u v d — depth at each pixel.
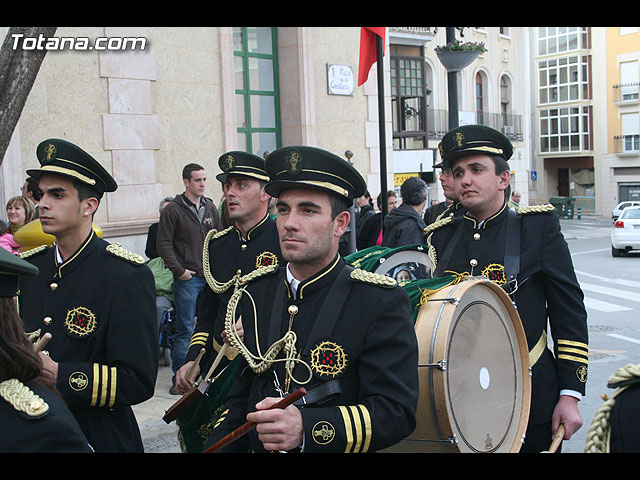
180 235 7.03
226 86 10.87
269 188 2.57
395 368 2.44
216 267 4.20
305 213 2.51
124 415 3.14
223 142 10.90
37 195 5.52
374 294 2.51
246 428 2.35
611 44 42.19
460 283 3.06
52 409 1.78
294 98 12.32
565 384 3.48
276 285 2.71
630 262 18.66
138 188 9.86
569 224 37.06
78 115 9.26
